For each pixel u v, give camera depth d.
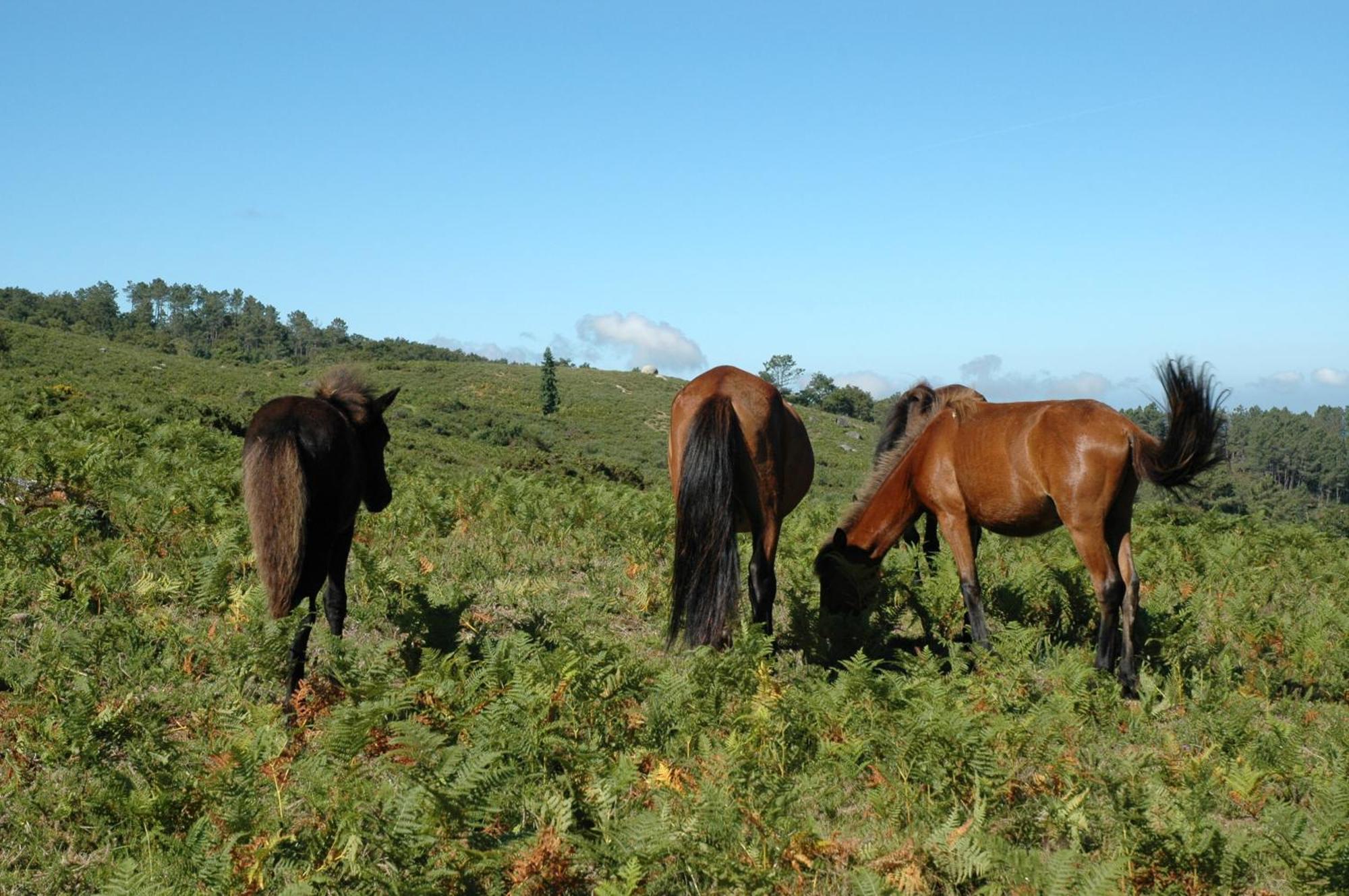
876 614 8.42
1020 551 11.40
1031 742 5.46
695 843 4.18
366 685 5.33
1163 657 7.17
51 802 4.50
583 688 5.57
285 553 5.34
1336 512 62.81
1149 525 13.74
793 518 14.14
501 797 4.46
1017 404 7.10
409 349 183.75
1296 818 4.34
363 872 3.88
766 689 5.88
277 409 5.71
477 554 9.97
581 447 72.88
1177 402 6.00
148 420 20.39
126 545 8.66
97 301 196.62
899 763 5.00
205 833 4.06
